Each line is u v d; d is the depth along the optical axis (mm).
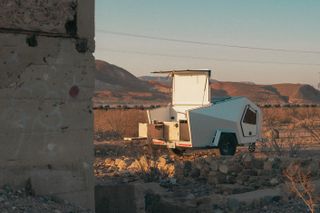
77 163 7879
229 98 20734
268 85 187125
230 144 19781
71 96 7816
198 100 20391
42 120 7555
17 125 7359
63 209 7211
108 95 131000
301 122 36250
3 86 7258
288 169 12727
